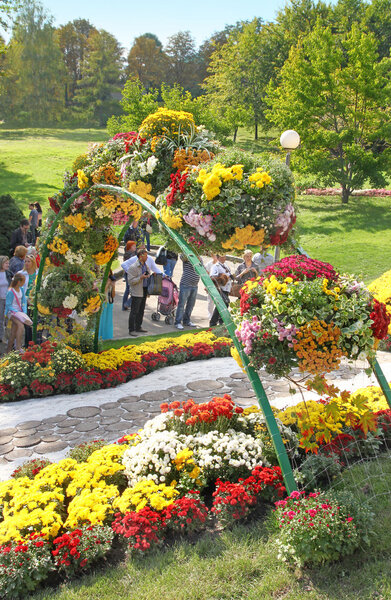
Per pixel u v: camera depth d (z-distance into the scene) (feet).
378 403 19.49
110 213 23.21
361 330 12.50
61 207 23.59
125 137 20.51
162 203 16.56
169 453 14.32
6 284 29.55
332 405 14.32
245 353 13.42
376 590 10.39
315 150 70.38
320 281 12.89
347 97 67.41
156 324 36.01
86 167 21.29
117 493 13.51
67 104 247.91
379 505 13.26
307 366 12.51
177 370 26.55
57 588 11.35
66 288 25.17
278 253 28.89
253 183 14.48
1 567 11.28
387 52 114.21
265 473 13.83
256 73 135.54
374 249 53.78
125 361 25.73
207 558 11.71
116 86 263.90
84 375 23.49
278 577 10.98
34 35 199.82
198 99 84.02
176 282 46.09
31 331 28.32
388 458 15.89
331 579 10.82
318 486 14.12
